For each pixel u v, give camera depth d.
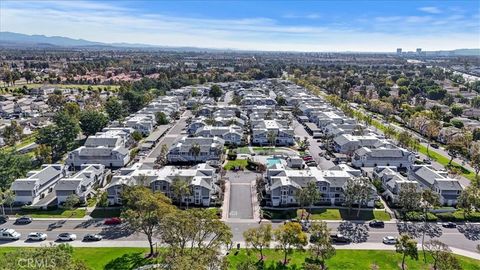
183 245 67.38
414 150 146.75
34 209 95.44
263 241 72.38
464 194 93.69
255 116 192.75
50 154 129.38
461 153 133.12
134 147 149.50
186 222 66.88
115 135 146.62
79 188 99.12
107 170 122.94
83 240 81.00
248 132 174.50
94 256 74.56
